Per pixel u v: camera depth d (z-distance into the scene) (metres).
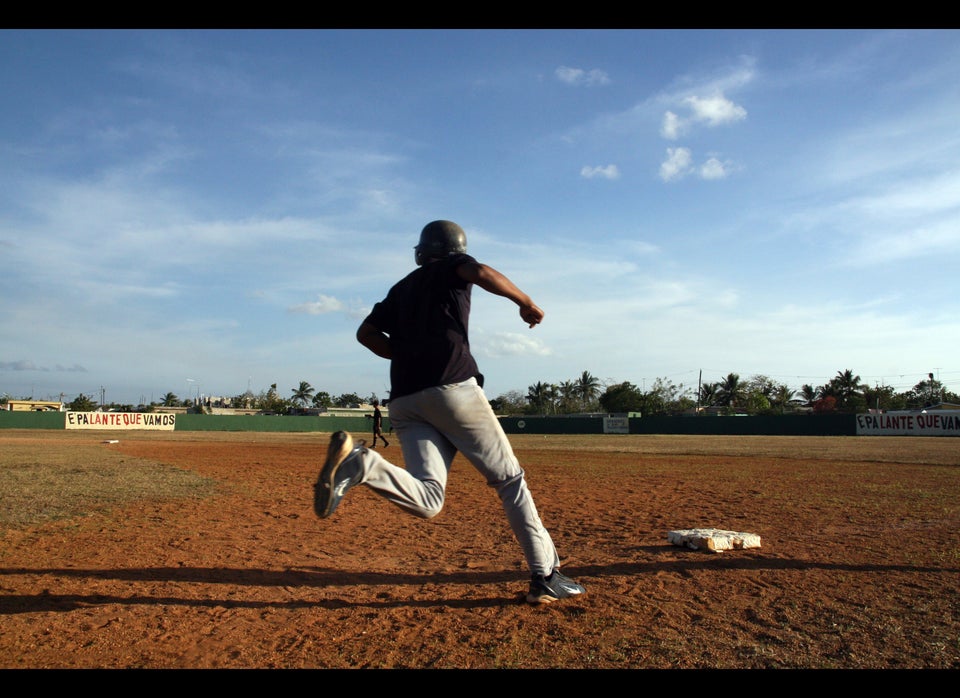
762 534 5.77
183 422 46.25
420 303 3.23
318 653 2.94
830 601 3.65
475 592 3.93
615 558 4.88
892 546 5.18
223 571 4.41
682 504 7.87
